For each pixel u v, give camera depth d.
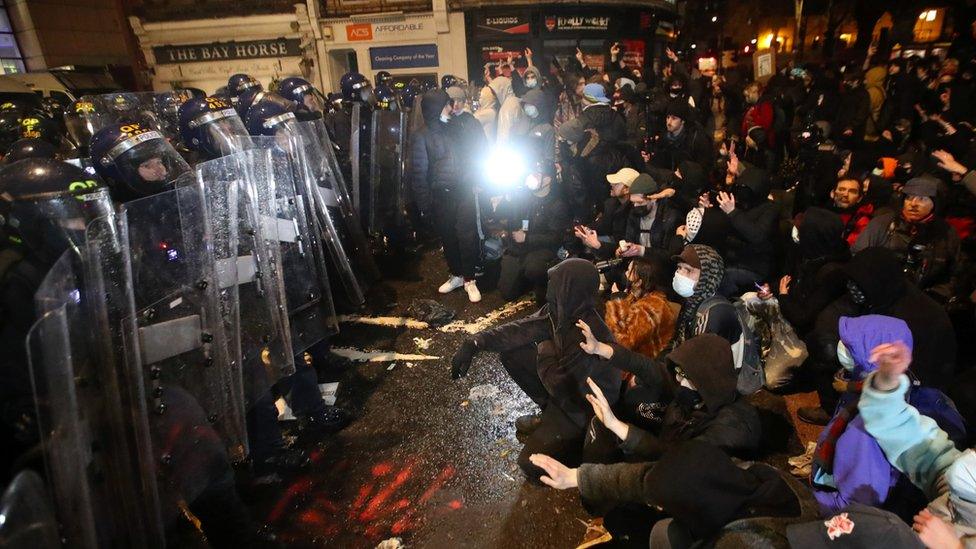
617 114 5.96
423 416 3.71
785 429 3.37
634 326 3.38
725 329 2.84
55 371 1.45
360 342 4.77
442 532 2.77
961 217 3.96
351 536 2.77
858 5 20.84
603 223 5.02
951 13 16.64
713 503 1.52
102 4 14.20
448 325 4.99
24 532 1.23
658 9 15.81
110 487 1.73
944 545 1.49
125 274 1.82
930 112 7.73
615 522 2.50
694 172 5.26
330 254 4.24
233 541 2.45
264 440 3.16
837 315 3.05
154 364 2.04
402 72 15.12
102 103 5.46
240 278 2.68
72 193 1.64
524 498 2.95
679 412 2.46
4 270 1.58
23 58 13.20
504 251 5.43
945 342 2.57
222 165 2.48
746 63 19.69
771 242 4.08
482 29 14.59
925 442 1.80
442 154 5.16
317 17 14.57
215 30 14.91
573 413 2.95
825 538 1.42
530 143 5.25
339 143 6.02
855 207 4.30
